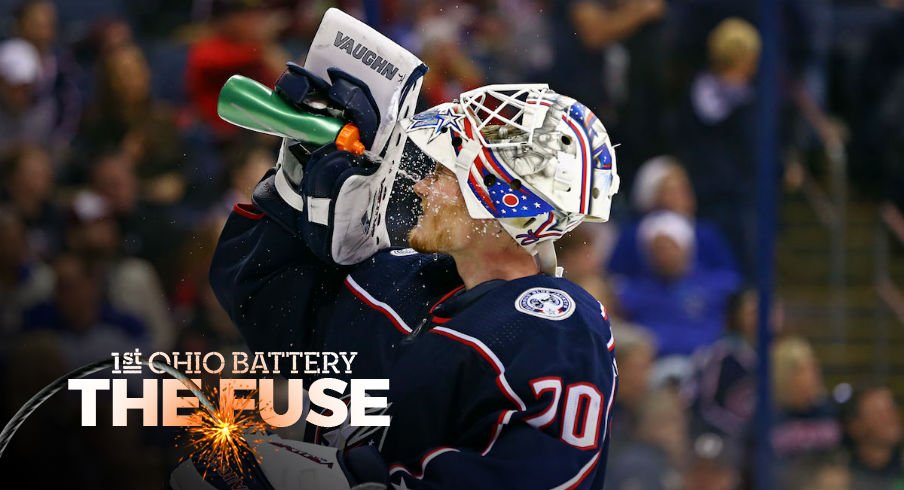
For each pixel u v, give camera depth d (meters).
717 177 16.62
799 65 17.23
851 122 17.53
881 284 17.45
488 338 6.72
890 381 17.19
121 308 15.83
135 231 16.27
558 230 7.09
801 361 16.17
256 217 8.01
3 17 18.08
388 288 7.71
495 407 6.56
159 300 15.98
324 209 7.29
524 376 6.52
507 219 7.02
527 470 6.27
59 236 16.45
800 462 16.00
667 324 16.11
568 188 6.91
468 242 7.22
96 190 16.41
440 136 7.04
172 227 16.30
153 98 17.66
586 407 6.49
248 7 16.55
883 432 16.23
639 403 15.84
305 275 7.93
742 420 15.86
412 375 6.89
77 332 15.59
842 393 16.52
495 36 16.70
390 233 8.77
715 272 16.44
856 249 17.48
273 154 16.53
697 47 16.75
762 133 16.30
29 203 16.86
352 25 7.39
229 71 16.55
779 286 17.33
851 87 17.50
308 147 7.58
